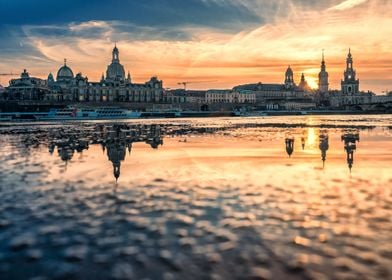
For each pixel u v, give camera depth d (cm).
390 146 5078
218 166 3353
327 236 1488
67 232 1556
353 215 1756
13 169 3172
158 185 2497
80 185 2494
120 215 1792
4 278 1172
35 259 1298
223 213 1817
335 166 3316
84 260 1286
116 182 2603
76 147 5053
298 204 1970
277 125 11775
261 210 1864
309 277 1158
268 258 1291
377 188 2342
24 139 6431
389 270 1191
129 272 1198
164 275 1177
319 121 14988
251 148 4938
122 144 5525
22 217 1764
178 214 1803
